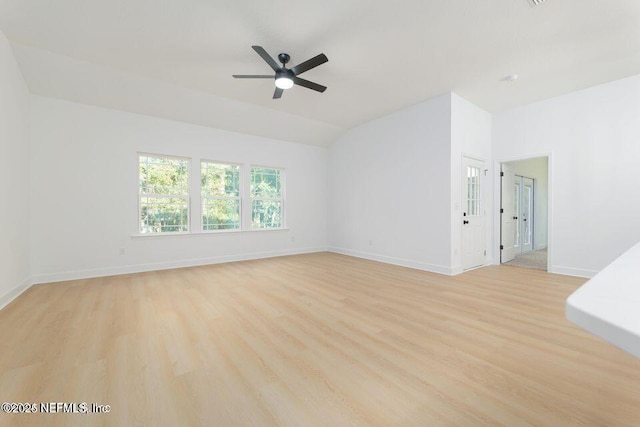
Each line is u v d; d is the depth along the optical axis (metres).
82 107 3.96
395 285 3.54
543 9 2.36
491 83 3.76
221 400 1.41
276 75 3.00
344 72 3.48
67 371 1.66
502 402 1.38
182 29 2.68
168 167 4.75
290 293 3.21
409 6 2.36
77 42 2.92
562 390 1.47
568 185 4.00
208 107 4.57
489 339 2.06
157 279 3.89
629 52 2.98
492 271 4.33
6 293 2.85
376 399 1.42
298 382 1.56
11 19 2.57
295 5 2.36
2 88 2.78
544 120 4.26
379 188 5.28
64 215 3.83
